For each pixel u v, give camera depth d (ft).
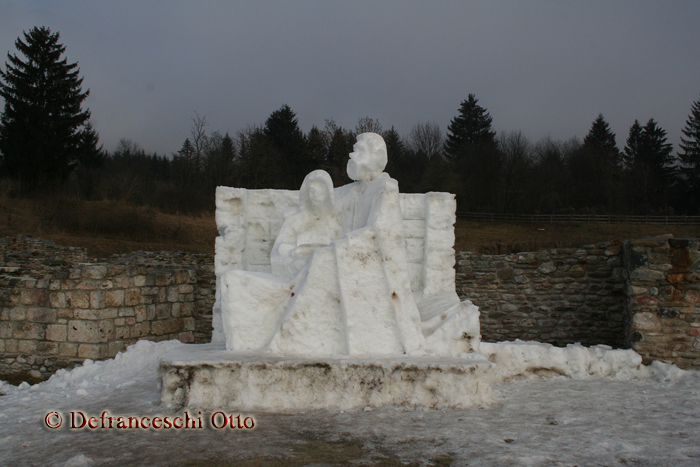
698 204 147.33
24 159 115.96
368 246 17.74
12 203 100.01
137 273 30.48
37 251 59.06
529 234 113.70
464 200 131.54
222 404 15.97
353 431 13.96
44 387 21.70
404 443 13.10
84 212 99.50
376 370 15.94
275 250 20.83
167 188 122.31
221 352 17.52
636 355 22.52
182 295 33.32
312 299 17.65
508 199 131.03
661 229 115.14
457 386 16.10
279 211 23.82
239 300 18.19
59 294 28.84
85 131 131.13
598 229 116.47
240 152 141.28
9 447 13.65
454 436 13.56
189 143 142.31
